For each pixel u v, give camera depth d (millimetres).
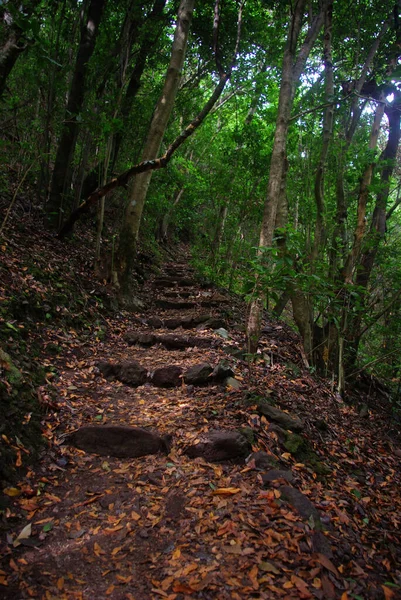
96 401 3461
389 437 4391
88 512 2258
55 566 1899
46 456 2672
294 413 3635
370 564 2123
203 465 2637
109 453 2787
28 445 2650
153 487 2451
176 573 1840
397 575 2100
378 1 6074
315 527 2160
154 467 2627
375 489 3096
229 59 9297
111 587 1789
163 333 5461
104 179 6117
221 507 2238
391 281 5797
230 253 9344
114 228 8586
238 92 10258
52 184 6477
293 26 4426
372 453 3797
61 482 2502
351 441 3779
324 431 3705
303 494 2400
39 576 1835
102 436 2838
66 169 6492
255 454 2721
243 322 6367
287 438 3074
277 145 4355
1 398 2723
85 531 2119
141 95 8484
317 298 4184
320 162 4938
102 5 6238
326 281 3967
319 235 4836
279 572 1838
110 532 2109
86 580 1830
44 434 2824
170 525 2145
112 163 7578
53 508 2281
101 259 6457
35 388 3189
